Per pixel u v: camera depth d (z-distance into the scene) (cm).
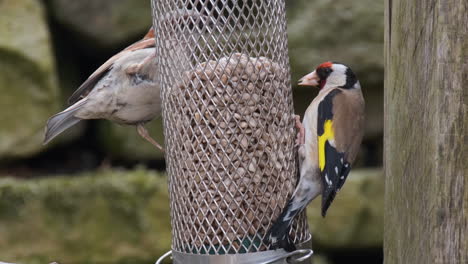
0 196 935
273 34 505
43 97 988
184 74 502
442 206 367
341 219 986
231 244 491
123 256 947
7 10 983
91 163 1048
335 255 1032
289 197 521
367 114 1056
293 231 521
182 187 509
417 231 392
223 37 493
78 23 1010
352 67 1009
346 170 566
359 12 1006
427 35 378
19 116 981
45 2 1023
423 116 382
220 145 493
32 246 934
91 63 1077
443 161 366
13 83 976
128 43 1017
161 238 948
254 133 495
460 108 363
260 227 498
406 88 407
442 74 364
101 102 570
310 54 1000
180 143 508
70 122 600
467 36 362
